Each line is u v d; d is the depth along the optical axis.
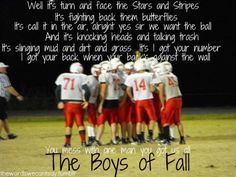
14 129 37.44
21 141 29.17
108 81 26.70
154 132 33.91
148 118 28.36
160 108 28.17
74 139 30.23
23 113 54.97
